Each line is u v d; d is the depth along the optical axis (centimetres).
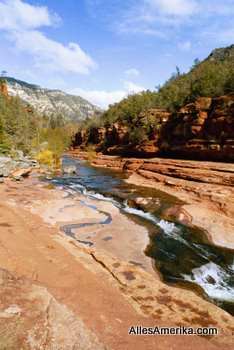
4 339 429
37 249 924
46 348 424
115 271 841
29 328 465
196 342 509
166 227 1435
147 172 3062
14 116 5797
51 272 752
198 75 4522
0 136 4116
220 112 2756
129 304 648
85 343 449
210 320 611
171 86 5116
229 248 1173
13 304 532
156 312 624
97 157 5566
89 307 586
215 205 1656
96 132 7162
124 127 5350
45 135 7569
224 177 2019
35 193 1995
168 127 3659
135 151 4288
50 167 3934
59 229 1324
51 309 535
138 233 1336
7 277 652
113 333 498
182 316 616
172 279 926
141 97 5816
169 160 3175
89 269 830
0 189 2028
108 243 1191
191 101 3566
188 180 2348
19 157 4050
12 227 1126
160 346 479
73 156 7006
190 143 3055
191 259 1082
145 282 781
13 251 855
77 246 1059
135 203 1897
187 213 1585
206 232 1327
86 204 1825
